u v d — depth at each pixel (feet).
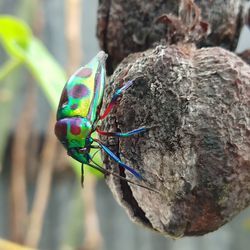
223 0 0.28
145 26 0.28
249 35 0.58
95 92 0.27
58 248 0.58
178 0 0.27
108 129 0.26
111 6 0.28
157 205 0.25
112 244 0.61
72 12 0.49
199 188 0.24
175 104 0.24
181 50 0.25
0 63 0.55
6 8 0.56
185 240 0.61
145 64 0.25
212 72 0.25
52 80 0.36
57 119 0.27
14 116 0.55
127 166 0.25
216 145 0.24
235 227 0.61
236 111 0.24
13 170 0.54
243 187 0.25
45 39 0.57
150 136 0.25
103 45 0.29
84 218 0.53
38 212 0.53
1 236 0.57
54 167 0.55
